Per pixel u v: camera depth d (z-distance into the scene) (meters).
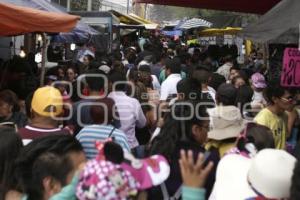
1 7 9.79
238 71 11.98
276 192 3.58
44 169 4.06
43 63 14.36
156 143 5.23
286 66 8.20
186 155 4.11
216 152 5.23
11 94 8.62
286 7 9.43
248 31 10.56
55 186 4.09
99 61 17.53
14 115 8.61
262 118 7.86
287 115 8.08
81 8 55.28
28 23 10.35
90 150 6.55
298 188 2.84
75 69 15.40
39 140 4.27
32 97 6.90
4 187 4.33
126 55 25.67
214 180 4.82
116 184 3.58
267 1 22.27
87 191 3.56
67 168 4.09
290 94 7.88
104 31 31.77
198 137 5.29
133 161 4.02
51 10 13.20
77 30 21.20
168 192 4.83
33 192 4.16
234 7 24.00
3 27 10.46
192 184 3.79
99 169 3.62
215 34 40.06
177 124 5.26
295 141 8.23
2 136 4.49
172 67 12.63
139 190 3.96
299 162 2.92
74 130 7.53
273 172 3.59
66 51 27.31
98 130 6.66
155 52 22.22
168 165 4.55
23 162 4.19
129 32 46.41
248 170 4.11
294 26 8.70
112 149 3.84
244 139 5.39
